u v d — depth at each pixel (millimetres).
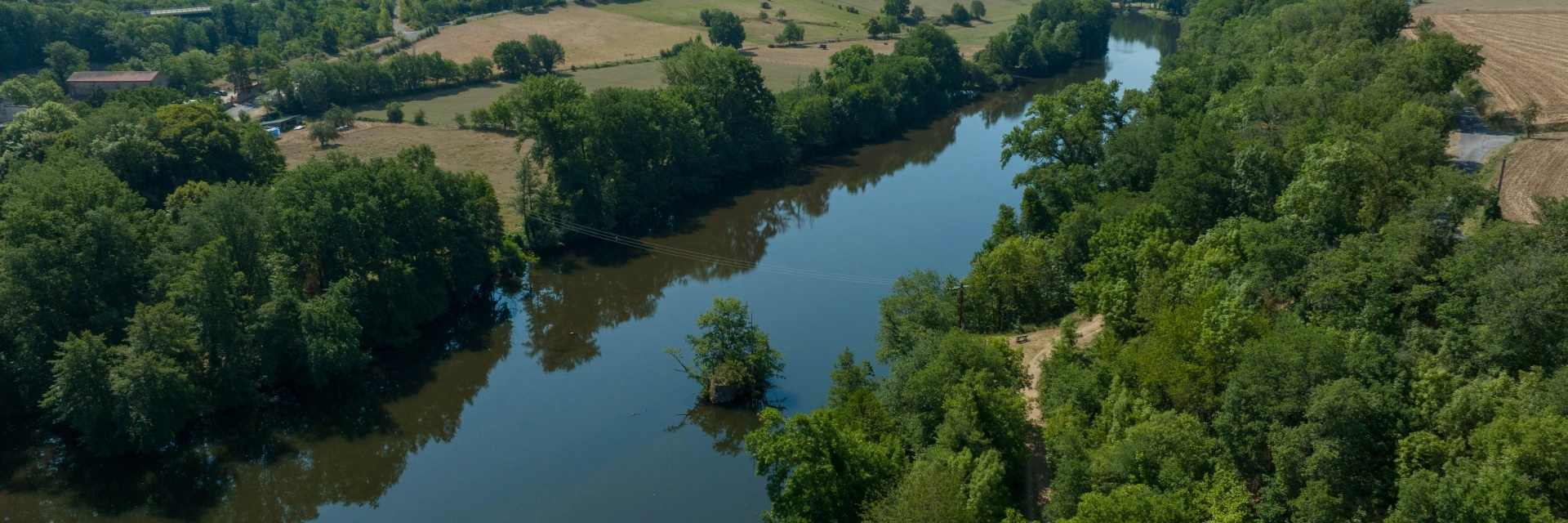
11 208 83000
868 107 176625
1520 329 51719
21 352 79312
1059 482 55562
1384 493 48938
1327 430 49562
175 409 78812
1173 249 76812
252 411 85250
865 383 74562
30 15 195250
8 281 78375
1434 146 76062
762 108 157125
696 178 144750
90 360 75125
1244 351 55844
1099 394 63312
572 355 97812
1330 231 70625
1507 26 164500
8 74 190625
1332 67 111938
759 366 85875
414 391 90375
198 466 78562
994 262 88688
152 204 112438
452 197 105562
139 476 76812
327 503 75312
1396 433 49969
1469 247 59562
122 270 84625
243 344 84188
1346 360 53625
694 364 88250
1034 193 107062
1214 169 93125
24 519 71438
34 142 117000
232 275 84062
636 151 134750
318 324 86500
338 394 89125
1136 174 108625
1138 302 72250
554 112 122438
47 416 80000
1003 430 60906
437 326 102875
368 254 94375
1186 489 50656
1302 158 84188
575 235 124750
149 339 77875
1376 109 90312
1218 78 138500
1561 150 94188
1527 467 43312
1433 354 55031
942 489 52312
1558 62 132750
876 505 55281
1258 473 54781
